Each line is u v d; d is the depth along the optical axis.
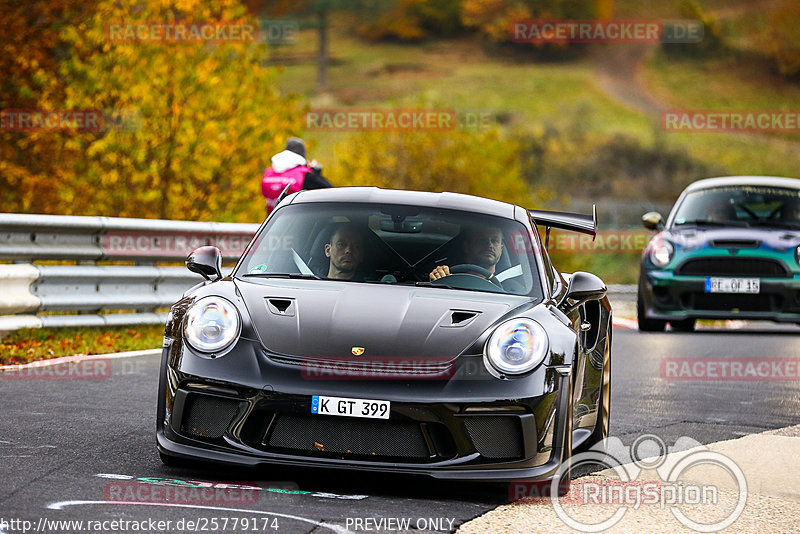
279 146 84.62
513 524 17.41
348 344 19.08
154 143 81.75
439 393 18.50
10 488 17.59
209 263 22.50
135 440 22.41
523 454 18.83
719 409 30.59
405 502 18.33
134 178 80.88
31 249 37.31
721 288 48.66
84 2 81.88
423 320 19.78
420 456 18.58
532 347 19.28
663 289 49.38
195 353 19.22
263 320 19.58
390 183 119.50
